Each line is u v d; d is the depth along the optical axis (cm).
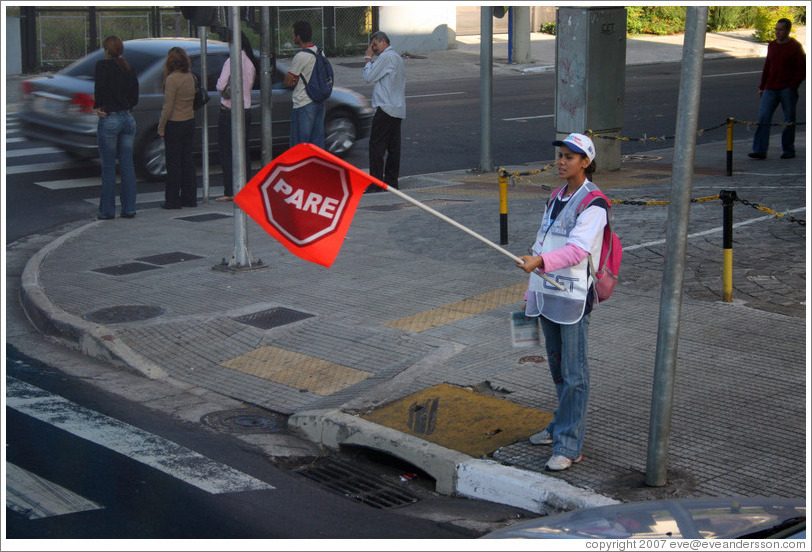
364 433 639
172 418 695
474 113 2342
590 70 1584
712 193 1359
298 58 1412
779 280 931
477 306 897
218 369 791
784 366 722
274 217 569
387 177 1519
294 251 569
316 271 1034
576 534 363
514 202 1391
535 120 2244
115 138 1284
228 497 559
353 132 1780
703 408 653
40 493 549
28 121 1573
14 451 613
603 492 544
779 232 1112
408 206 1374
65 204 1404
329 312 897
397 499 586
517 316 582
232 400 736
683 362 734
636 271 984
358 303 920
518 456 596
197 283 997
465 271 1016
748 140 1959
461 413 662
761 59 3662
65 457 608
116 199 1438
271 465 621
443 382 719
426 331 834
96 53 1603
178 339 837
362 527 524
